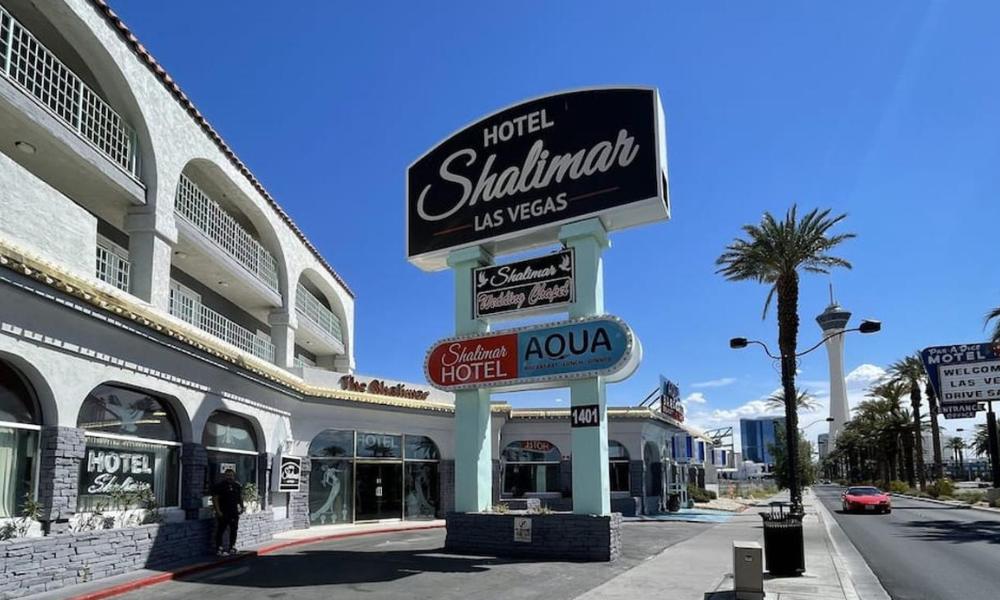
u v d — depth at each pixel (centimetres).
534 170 1872
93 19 1698
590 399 1698
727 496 6078
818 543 2100
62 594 1125
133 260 1895
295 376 2473
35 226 1233
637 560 1661
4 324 1093
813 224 3184
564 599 1161
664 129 1791
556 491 3472
